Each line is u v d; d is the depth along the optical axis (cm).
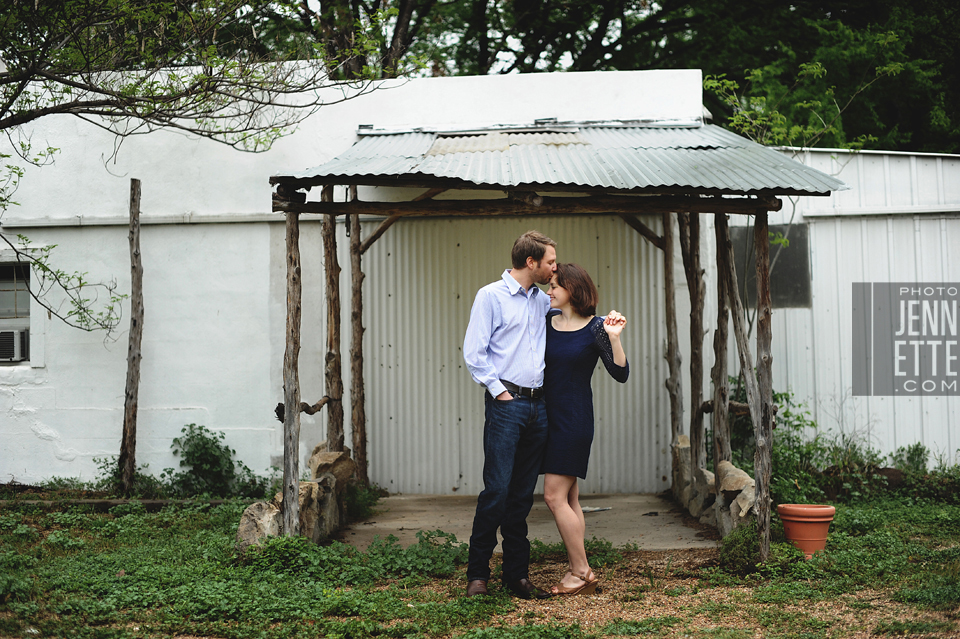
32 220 896
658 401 866
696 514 702
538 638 375
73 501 772
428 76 904
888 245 888
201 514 730
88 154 898
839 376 889
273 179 527
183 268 888
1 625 375
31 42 625
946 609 404
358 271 848
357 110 880
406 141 793
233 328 883
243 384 877
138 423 880
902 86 1323
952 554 522
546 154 665
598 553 557
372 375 881
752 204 530
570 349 463
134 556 550
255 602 431
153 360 884
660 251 867
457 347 878
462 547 559
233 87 750
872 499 778
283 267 884
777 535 548
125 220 890
